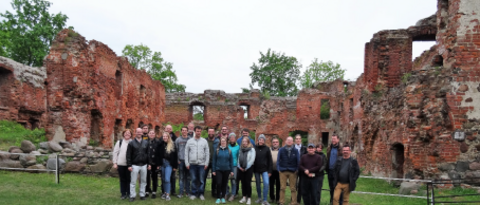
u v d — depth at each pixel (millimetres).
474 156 12445
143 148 9391
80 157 13625
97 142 20109
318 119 35375
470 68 12812
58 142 16234
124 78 23703
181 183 10070
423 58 17859
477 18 12891
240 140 10969
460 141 12594
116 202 9086
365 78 19656
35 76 17922
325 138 37000
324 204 10445
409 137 13531
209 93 41219
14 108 16984
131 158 9297
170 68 49156
